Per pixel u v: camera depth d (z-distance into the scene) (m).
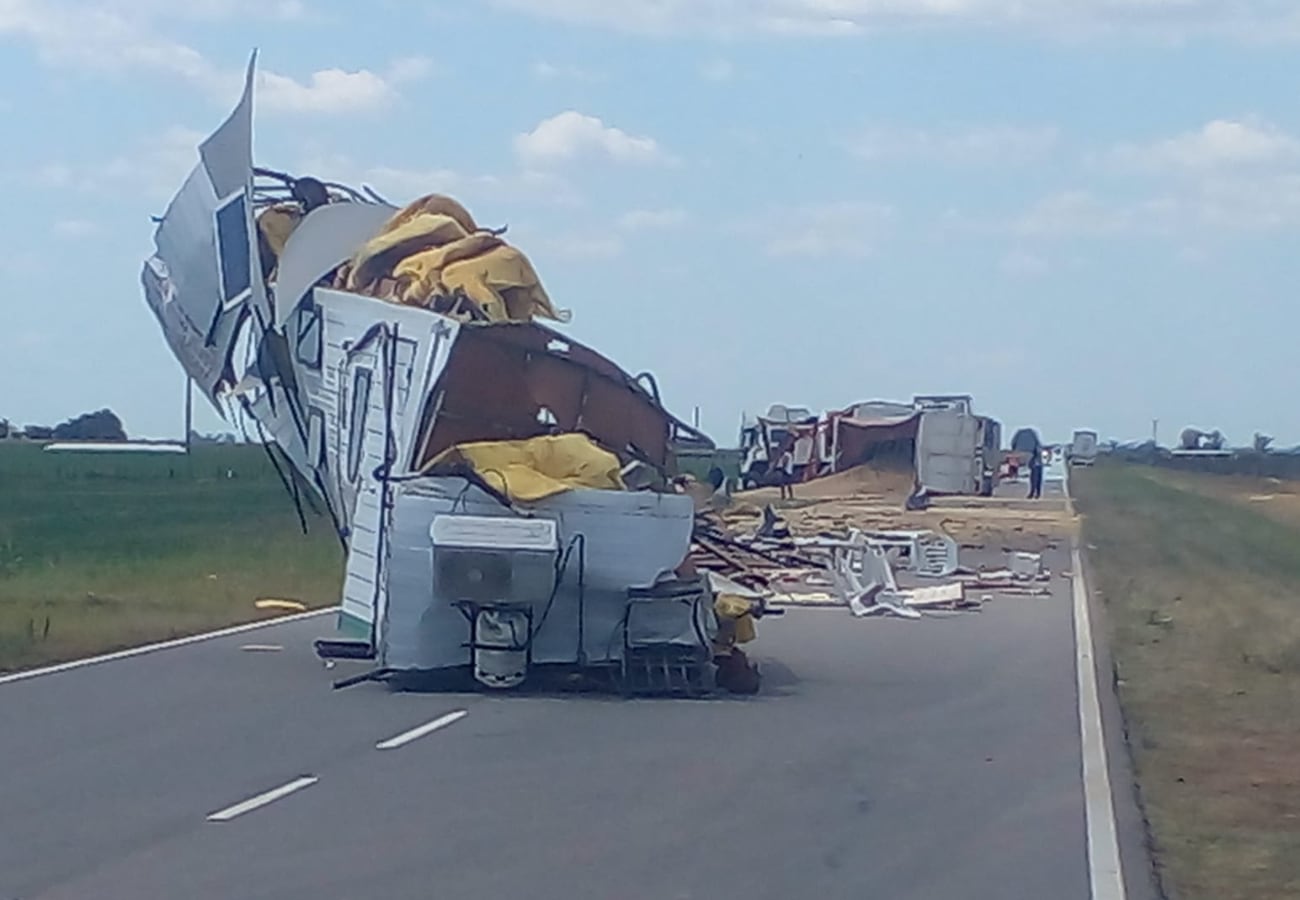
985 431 71.31
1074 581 36.69
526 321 20.97
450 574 19.11
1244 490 102.12
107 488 77.38
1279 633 26.53
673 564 19.75
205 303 23.20
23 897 9.96
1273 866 11.64
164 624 25.50
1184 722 17.77
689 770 14.61
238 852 11.19
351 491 21.31
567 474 20.14
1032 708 18.59
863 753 15.62
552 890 10.38
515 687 19.42
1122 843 12.05
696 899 10.24
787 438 74.06
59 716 16.77
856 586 30.30
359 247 22.12
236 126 22.19
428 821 12.27
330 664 21.08
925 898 10.46
